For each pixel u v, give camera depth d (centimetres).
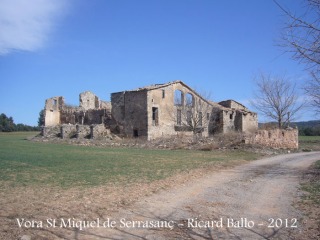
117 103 5394
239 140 3597
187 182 1492
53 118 6550
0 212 845
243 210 1005
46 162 2080
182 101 5562
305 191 1327
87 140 4566
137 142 4303
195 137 4084
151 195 1175
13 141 4675
